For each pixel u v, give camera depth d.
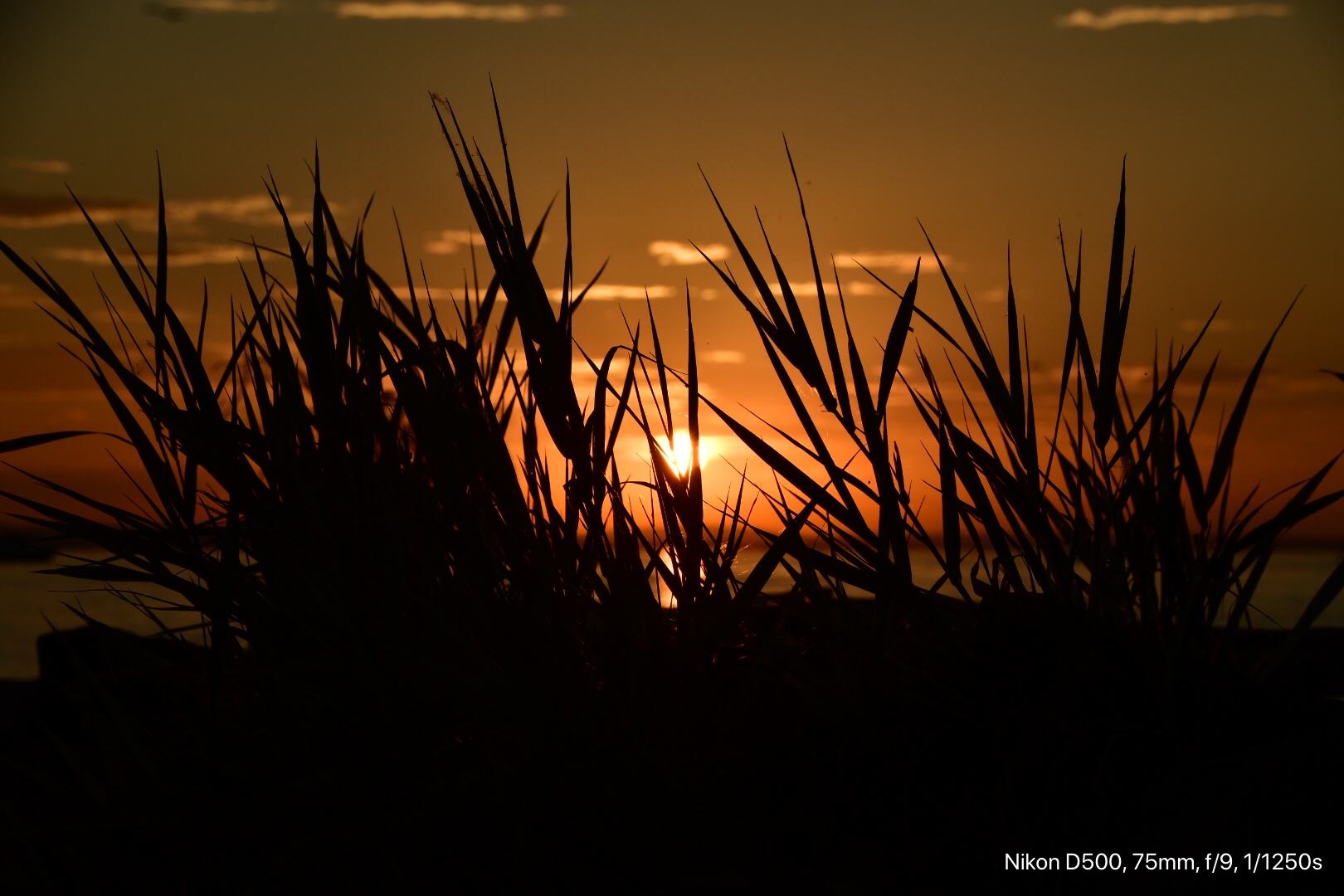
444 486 2.85
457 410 2.86
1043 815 2.76
